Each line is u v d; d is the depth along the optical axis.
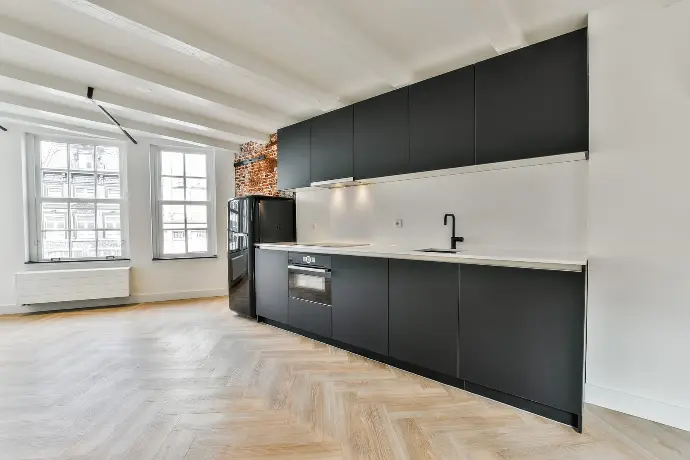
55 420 2.09
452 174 3.14
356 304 3.14
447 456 1.77
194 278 5.83
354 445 1.86
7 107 4.17
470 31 2.57
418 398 2.38
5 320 4.45
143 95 3.96
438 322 2.57
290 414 2.17
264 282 4.22
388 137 3.32
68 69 3.33
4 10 2.43
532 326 2.14
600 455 1.78
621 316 2.21
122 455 1.76
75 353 3.25
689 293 2.00
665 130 2.05
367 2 2.25
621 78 2.17
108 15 2.29
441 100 2.92
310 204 4.64
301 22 2.32
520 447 1.84
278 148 4.67
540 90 2.43
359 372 2.81
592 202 2.30
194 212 5.87
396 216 3.67
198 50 2.69
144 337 3.74
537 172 2.67
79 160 5.21
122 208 5.43
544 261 2.07
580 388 1.98
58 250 5.12
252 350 3.33
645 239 2.12
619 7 2.16
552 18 2.32
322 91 3.62
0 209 4.75
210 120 4.70
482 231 2.99
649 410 2.12
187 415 2.15
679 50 2.01
